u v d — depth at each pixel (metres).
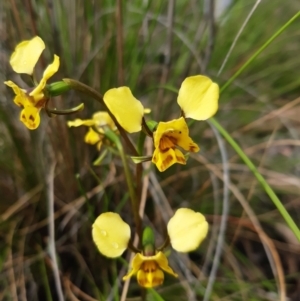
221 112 0.24
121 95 0.10
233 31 0.25
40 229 0.19
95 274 0.19
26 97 0.10
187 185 0.22
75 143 0.19
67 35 0.19
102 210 0.20
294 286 0.20
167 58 0.20
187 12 0.25
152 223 0.20
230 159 0.23
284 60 0.28
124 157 0.12
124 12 0.20
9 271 0.18
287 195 0.23
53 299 0.18
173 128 0.10
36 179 0.19
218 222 0.21
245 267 0.21
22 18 0.18
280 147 0.25
